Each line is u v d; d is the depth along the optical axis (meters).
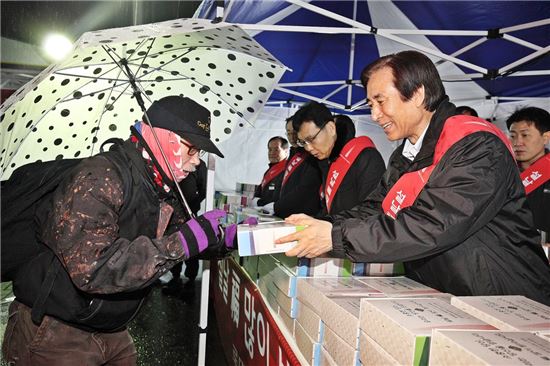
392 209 1.29
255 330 1.91
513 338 0.70
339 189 2.13
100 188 1.20
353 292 1.16
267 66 2.11
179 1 6.42
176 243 1.18
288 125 3.26
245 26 2.96
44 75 1.40
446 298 1.11
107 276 1.13
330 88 5.67
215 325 3.78
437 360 0.71
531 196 2.43
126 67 1.66
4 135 1.54
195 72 2.00
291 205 2.77
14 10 6.03
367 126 6.66
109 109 1.86
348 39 4.40
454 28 3.70
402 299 0.94
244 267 2.40
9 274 1.37
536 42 3.67
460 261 1.16
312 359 1.16
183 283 5.06
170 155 1.35
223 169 7.21
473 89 4.91
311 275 1.38
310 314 1.21
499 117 5.04
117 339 1.59
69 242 1.14
